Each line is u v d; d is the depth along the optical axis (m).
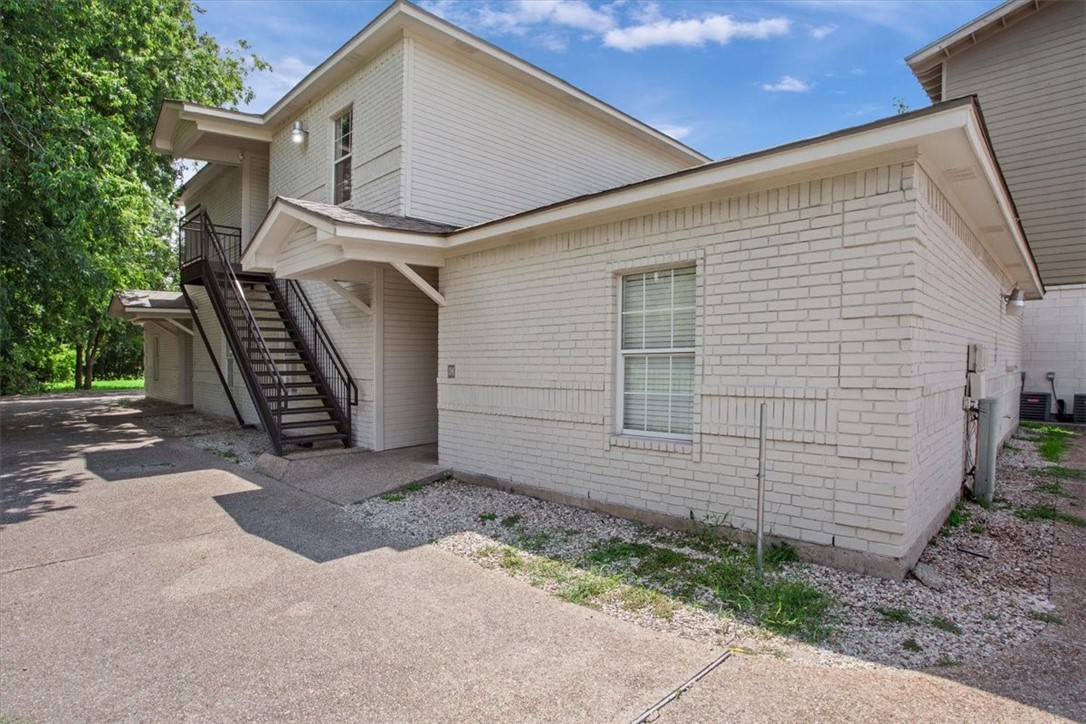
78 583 4.46
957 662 3.15
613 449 5.96
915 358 4.16
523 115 10.76
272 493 7.28
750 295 4.89
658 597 4.04
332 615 3.87
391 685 3.03
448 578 4.49
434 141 9.34
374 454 9.16
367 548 5.21
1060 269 12.42
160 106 12.87
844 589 4.06
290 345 11.61
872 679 2.98
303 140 11.38
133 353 36.16
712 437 5.16
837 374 4.41
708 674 3.06
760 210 4.83
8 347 14.12
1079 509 6.19
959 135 3.83
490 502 6.60
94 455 10.05
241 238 13.40
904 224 4.10
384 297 9.50
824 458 4.48
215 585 4.40
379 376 9.47
